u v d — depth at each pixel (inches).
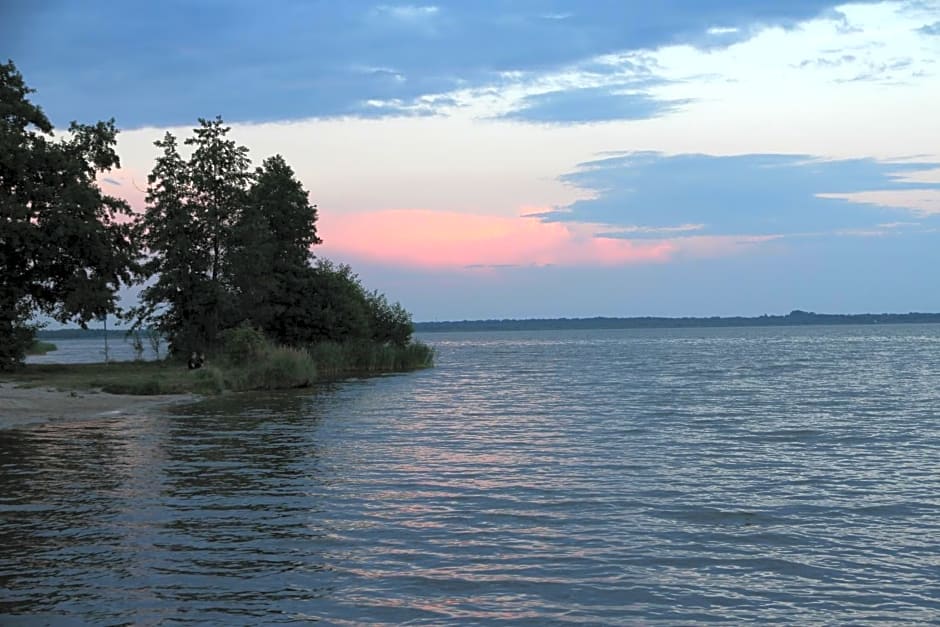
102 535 436.5
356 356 2338.8
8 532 442.6
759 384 1667.1
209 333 1942.7
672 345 5073.8
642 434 874.1
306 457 711.1
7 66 1788.9
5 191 1708.9
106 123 1956.2
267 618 316.2
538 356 3555.6
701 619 318.7
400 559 393.1
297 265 2301.9
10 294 1748.3
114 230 1893.5
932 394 1395.2
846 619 319.9
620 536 437.4
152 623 311.0
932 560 397.4
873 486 578.6
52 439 832.9
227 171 2005.4
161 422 997.2
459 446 783.1
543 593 346.0
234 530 446.6
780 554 405.4
